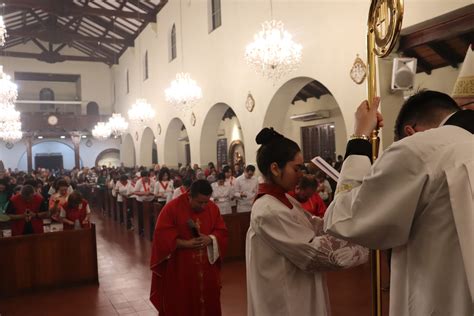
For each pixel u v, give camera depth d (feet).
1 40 29.86
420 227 3.91
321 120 41.98
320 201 16.47
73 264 20.71
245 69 35.19
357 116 5.43
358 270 20.59
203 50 43.86
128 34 71.46
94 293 19.56
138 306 17.67
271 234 5.78
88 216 22.24
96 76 89.61
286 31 27.04
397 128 4.84
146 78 65.87
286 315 5.78
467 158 3.72
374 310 5.51
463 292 3.56
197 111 45.78
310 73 26.78
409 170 3.92
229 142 59.72
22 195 21.47
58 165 89.15
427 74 25.53
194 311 11.25
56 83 90.89
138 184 35.78
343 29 23.72
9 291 19.43
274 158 6.13
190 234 11.47
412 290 3.97
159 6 57.06
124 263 25.16
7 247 19.53
